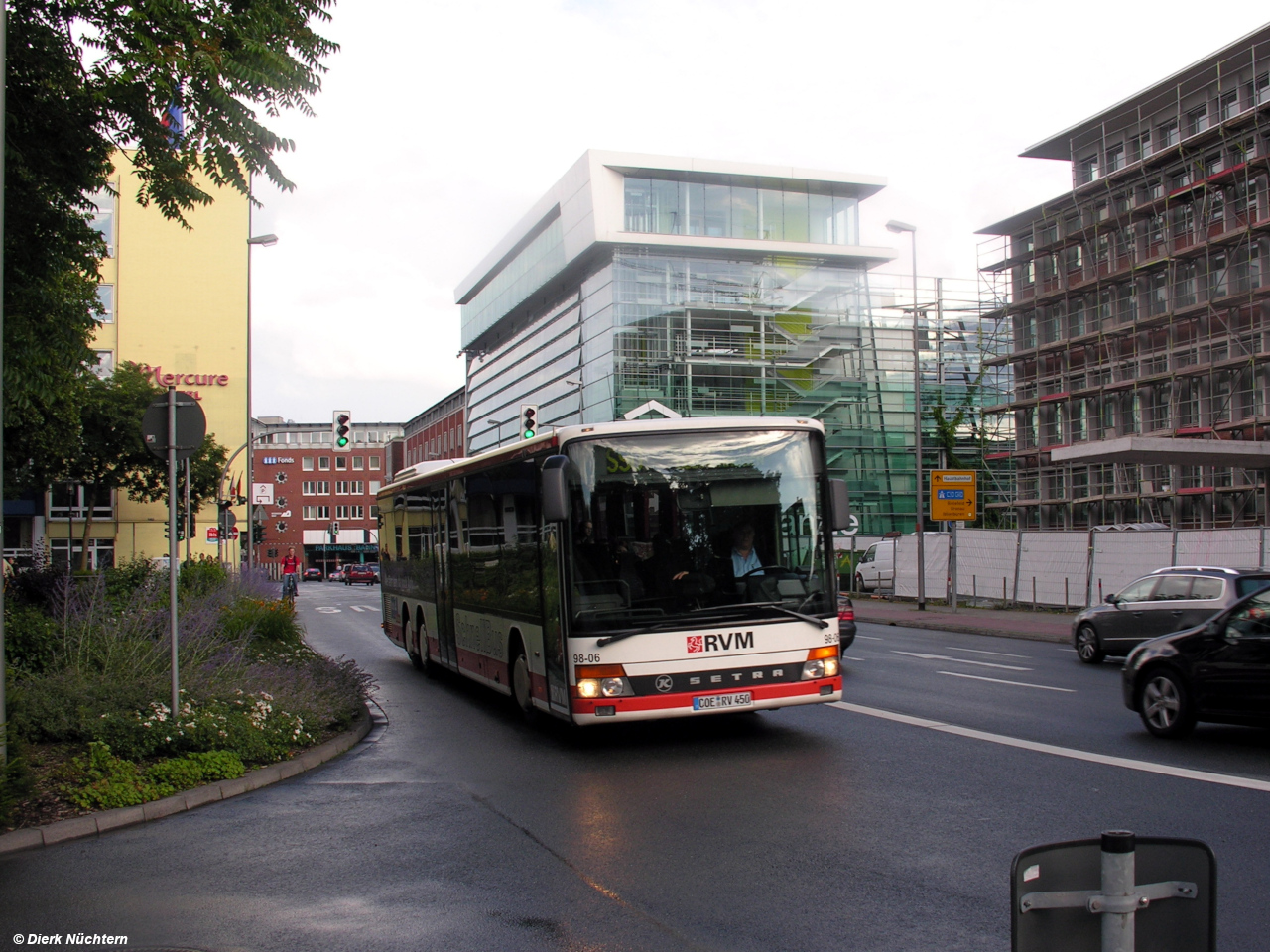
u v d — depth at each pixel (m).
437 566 15.47
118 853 6.80
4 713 7.98
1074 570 29.44
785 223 64.25
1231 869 5.71
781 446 10.11
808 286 60.69
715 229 63.41
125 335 60.75
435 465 16.78
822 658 9.88
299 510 120.81
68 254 11.85
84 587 13.43
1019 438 55.88
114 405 45.59
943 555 36.25
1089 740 9.94
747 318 59.94
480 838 6.91
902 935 4.88
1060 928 2.48
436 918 5.30
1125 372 48.78
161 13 10.04
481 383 92.62
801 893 5.51
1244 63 44.16
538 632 10.39
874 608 34.50
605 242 60.66
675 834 6.80
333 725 11.55
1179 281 45.94
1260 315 41.91
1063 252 53.00
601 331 62.03
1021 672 16.47
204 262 61.84
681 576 9.64
